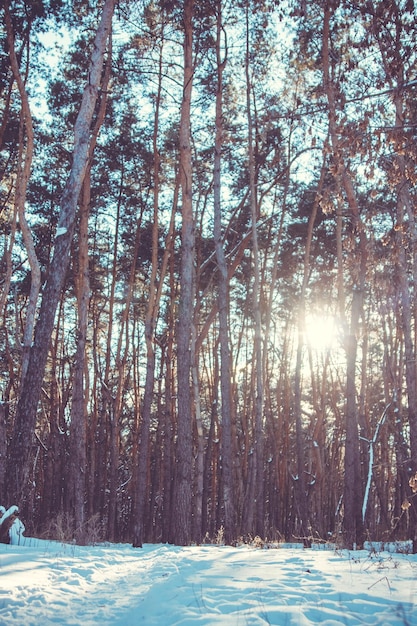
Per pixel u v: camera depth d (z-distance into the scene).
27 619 5.81
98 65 13.34
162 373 32.88
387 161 8.95
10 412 28.25
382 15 8.44
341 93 9.04
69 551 11.88
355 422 15.59
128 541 27.22
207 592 6.71
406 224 10.20
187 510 16.09
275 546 16.38
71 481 23.06
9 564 8.80
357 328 15.83
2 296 20.62
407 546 14.30
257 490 19.64
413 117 9.83
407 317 13.30
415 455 13.78
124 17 18.34
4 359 30.27
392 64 8.51
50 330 12.00
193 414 32.16
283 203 25.06
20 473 11.66
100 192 25.44
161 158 24.45
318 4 10.97
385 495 34.69
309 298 31.30
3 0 19.39
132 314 33.03
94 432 29.77
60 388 35.75
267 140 22.06
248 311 32.34
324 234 26.64
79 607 6.54
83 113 13.03
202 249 28.36
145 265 29.58
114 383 33.97
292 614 5.41
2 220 26.27
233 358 36.94
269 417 35.28
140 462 18.98
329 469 37.06
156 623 5.61
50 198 25.62
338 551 12.22
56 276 12.12
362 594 6.32
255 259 20.14
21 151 20.50
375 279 12.09
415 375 13.86
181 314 16.92
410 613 5.48
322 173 21.61
